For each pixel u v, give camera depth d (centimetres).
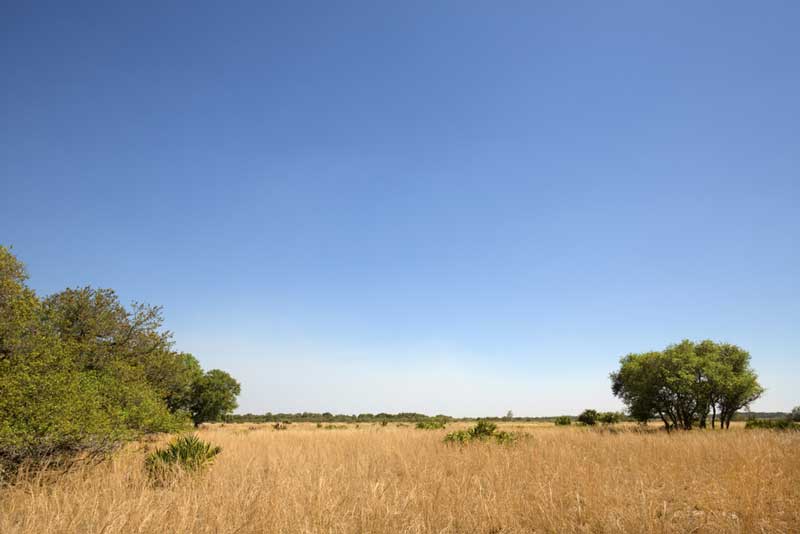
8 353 1145
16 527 588
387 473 1064
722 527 624
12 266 1266
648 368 3950
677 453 1256
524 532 652
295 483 818
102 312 1952
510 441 1645
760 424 3394
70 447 1101
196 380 5669
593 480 876
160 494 797
